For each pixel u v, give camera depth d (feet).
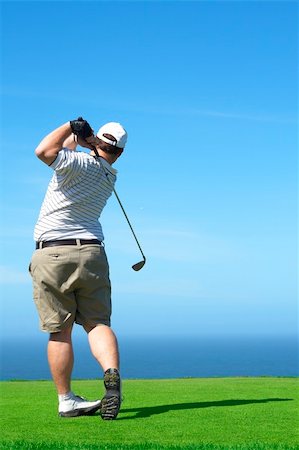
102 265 18.81
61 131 18.19
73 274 18.39
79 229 18.60
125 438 15.01
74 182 18.40
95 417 18.22
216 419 17.53
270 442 14.52
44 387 27.61
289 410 19.08
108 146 19.15
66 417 18.29
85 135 18.47
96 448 13.39
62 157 18.10
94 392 24.97
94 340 18.56
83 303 18.88
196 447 13.46
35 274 18.62
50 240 18.47
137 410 19.39
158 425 16.67
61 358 18.57
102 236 19.16
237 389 25.50
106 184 19.10
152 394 23.65
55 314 18.52
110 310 19.22
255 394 23.58
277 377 33.91
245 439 14.85
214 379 31.96
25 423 17.22
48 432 15.80
